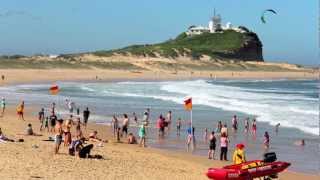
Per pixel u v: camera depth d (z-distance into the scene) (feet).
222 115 162.71
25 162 65.87
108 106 182.91
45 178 58.59
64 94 238.68
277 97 254.27
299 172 81.20
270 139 116.37
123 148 94.12
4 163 63.93
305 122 146.20
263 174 64.80
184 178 67.62
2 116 138.51
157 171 70.59
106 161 73.92
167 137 115.14
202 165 82.58
